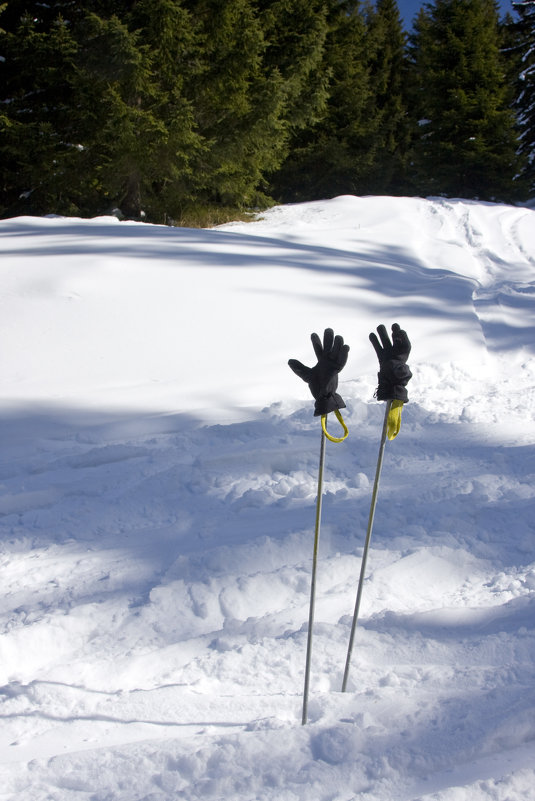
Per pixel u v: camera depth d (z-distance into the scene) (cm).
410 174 3612
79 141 2108
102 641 340
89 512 500
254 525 464
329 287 1108
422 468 557
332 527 438
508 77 3681
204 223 2116
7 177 2284
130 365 832
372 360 877
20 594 396
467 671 277
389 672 283
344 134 3294
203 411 710
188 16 1966
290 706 263
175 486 536
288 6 2362
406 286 1206
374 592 366
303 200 3303
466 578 385
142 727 256
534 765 216
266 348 887
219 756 226
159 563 420
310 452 580
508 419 681
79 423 687
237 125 2139
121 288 1012
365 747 228
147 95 2003
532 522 441
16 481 561
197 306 978
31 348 855
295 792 212
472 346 939
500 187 3347
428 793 209
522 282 1466
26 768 230
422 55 3600
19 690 280
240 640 319
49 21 2222
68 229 1423
